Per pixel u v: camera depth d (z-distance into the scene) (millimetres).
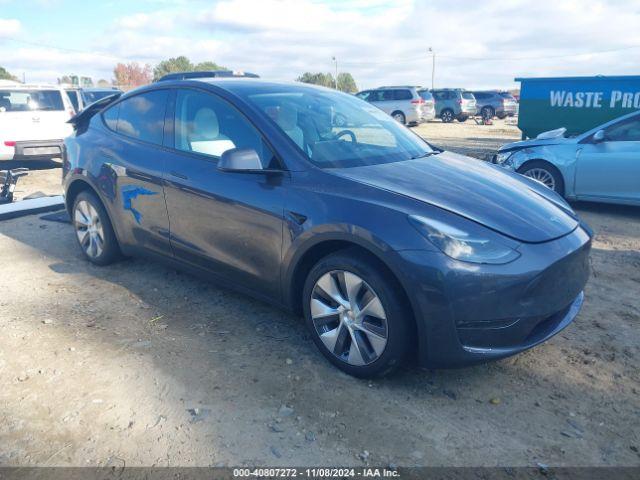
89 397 2977
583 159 7199
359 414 2852
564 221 3264
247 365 3301
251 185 3480
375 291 2930
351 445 2625
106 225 4703
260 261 3502
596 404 2961
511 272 2791
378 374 3057
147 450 2582
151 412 2855
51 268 4918
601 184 7141
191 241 3914
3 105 10062
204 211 3740
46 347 3496
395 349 2920
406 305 2902
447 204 3018
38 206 6879
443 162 3824
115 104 4770
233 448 2598
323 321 3242
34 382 3113
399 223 2867
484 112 30375
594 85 11047
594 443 2658
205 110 3951
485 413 2875
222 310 4051
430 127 26562
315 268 3193
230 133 3752
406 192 3092
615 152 6992
